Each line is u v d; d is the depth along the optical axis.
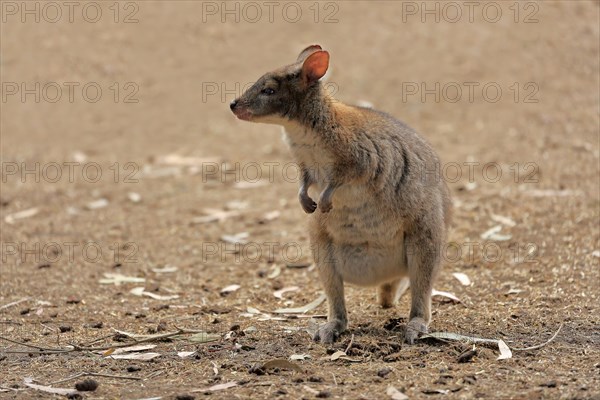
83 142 35.94
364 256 17.25
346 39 41.50
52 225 27.06
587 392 13.45
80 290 21.44
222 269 22.98
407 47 40.59
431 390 13.79
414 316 17.08
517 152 31.14
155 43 42.56
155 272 22.84
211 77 40.00
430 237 16.98
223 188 30.48
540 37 40.34
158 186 30.94
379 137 16.92
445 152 31.75
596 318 17.56
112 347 16.80
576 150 30.81
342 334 17.09
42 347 16.98
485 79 37.75
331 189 16.73
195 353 16.20
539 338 16.42
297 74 17.09
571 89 36.38
